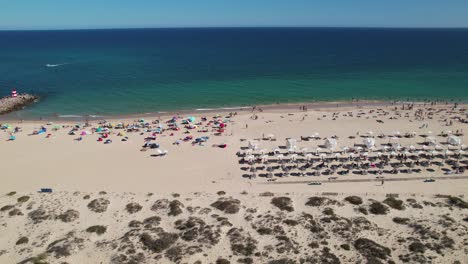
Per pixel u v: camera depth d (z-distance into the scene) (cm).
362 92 10306
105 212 4188
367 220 3875
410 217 3925
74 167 5500
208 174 5209
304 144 6181
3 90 11112
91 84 11731
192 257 3347
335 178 4978
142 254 3397
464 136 6366
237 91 10625
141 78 12719
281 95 10100
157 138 6662
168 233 3725
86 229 3838
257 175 5141
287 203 4259
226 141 6431
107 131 7025
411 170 5116
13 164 5622
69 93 10581
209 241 3572
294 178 5019
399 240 3541
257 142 6112
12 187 4869
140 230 3769
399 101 9206
